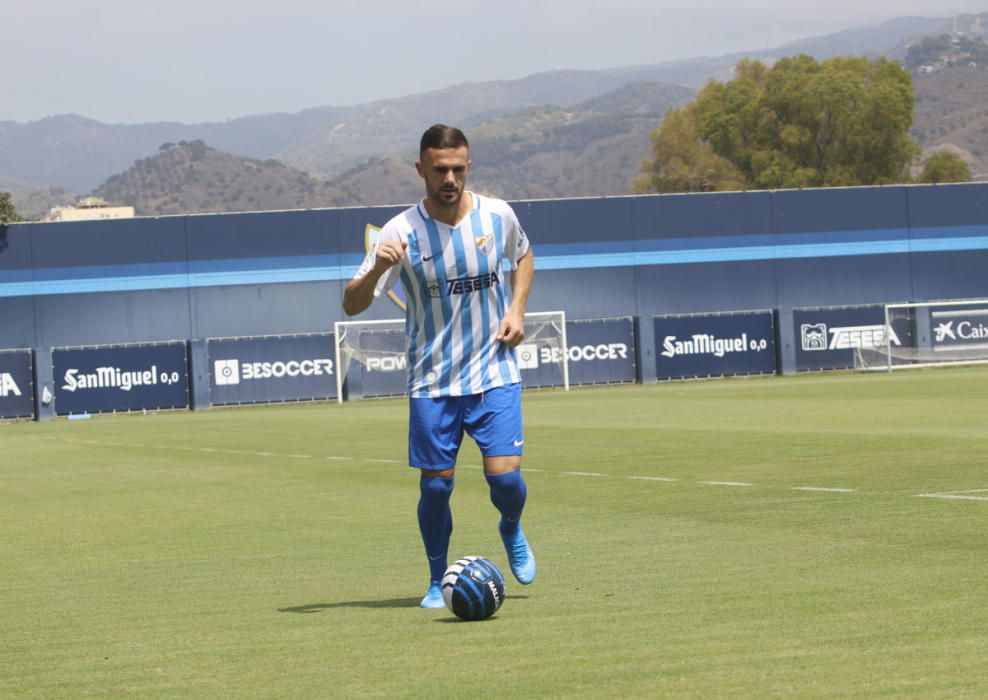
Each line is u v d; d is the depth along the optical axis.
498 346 17.02
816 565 18.98
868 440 43.56
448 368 16.80
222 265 122.31
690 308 128.75
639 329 121.50
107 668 13.76
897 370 124.38
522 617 15.59
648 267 127.94
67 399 114.19
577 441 50.53
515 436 16.97
